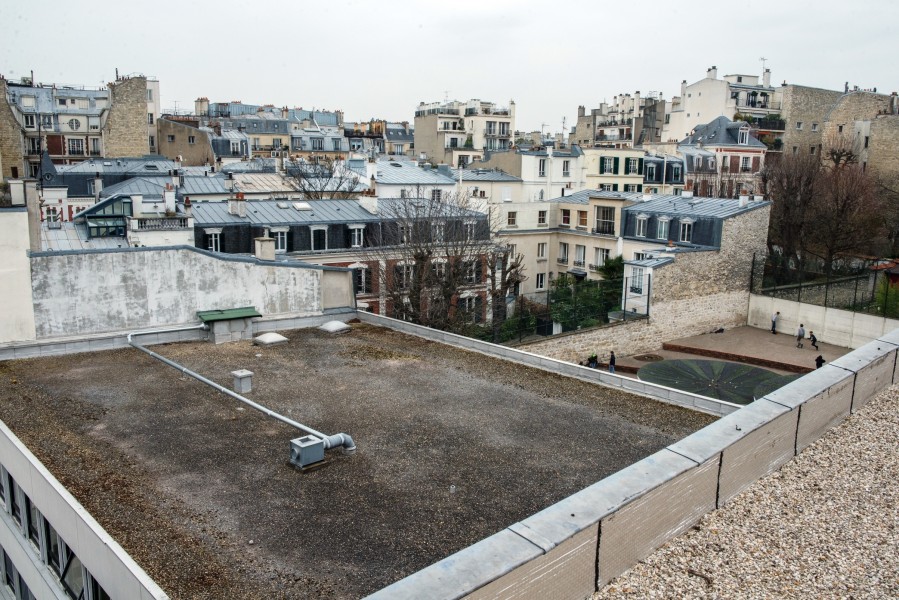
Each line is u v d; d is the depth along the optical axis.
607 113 126.38
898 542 9.85
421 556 10.64
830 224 58.06
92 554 10.84
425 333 23.95
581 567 8.31
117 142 88.94
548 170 76.31
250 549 10.77
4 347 20.44
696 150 85.44
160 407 16.88
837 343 45.56
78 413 16.39
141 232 39.62
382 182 67.62
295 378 19.39
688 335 47.22
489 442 15.01
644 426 15.97
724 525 10.23
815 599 8.55
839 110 97.75
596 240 59.12
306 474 13.41
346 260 46.44
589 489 9.12
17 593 16.02
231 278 24.27
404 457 14.23
